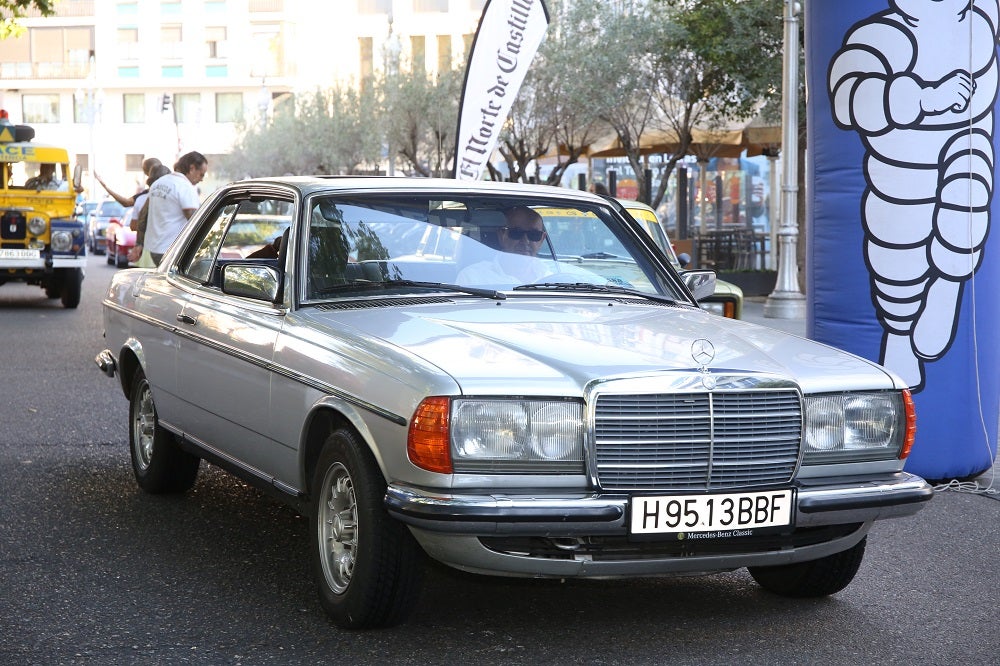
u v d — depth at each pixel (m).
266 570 5.48
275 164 51.72
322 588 4.78
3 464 7.75
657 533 4.30
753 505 4.42
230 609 4.93
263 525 6.29
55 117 76.56
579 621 4.87
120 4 75.31
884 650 4.60
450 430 4.18
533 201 5.93
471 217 5.71
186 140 75.75
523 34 12.87
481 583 4.84
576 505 4.19
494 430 4.22
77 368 12.64
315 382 4.79
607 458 4.28
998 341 7.72
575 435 4.27
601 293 5.63
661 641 4.65
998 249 7.66
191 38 75.19
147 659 4.35
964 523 6.63
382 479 4.48
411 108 35.16
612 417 4.28
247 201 6.20
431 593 5.20
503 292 5.40
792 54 18.94
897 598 5.27
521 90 26.72
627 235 6.06
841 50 7.57
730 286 11.10
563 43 26.19
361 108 39.91
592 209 6.05
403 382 4.33
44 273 20.75
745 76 22.89
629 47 25.02
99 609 4.91
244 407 5.46
